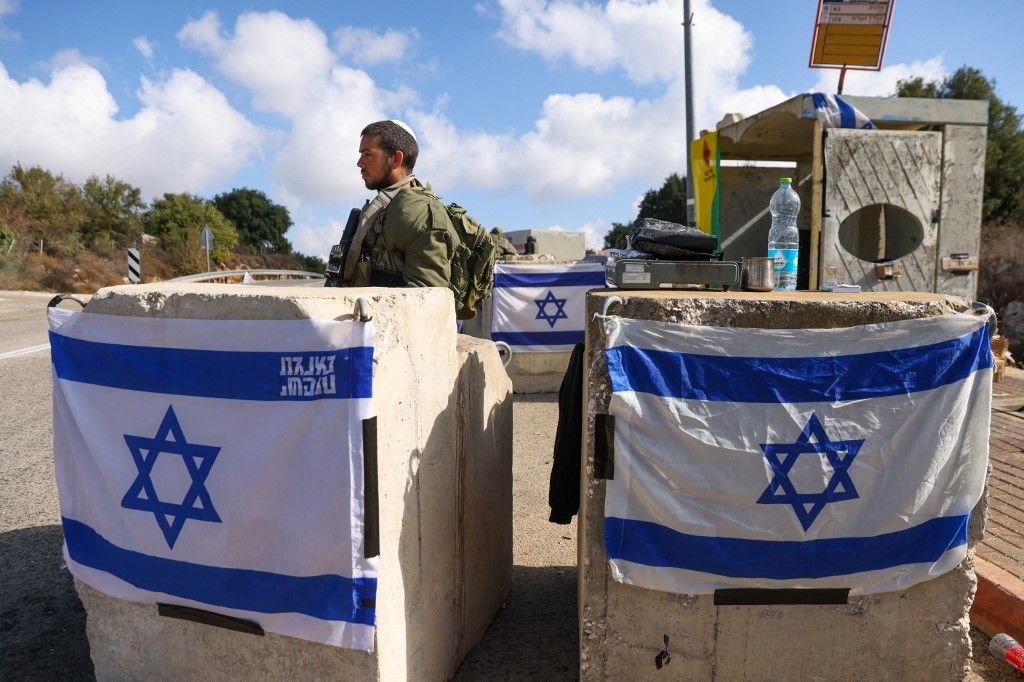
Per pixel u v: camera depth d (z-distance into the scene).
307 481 1.76
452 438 2.27
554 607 2.91
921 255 4.70
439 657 2.24
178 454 1.87
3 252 23.97
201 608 1.93
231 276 25.72
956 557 1.99
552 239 17.88
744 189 5.77
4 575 3.16
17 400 6.61
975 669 2.44
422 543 2.06
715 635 2.02
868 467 1.94
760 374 1.92
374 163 2.75
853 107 4.53
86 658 2.52
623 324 1.94
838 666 2.04
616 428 1.93
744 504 1.94
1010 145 21.16
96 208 31.98
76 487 2.10
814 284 4.68
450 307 2.22
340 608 1.77
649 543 1.96
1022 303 13.92
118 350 1.93
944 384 1.94
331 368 1.72
